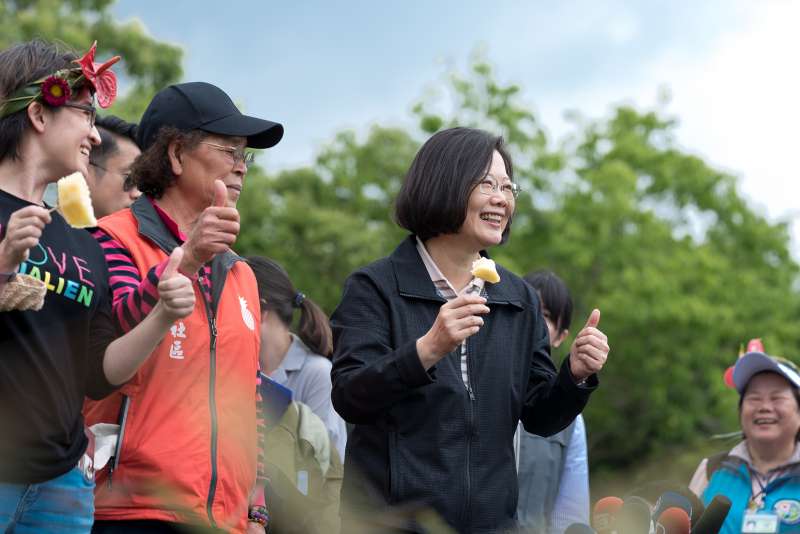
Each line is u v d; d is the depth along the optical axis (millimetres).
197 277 4699
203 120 4887
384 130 34281
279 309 7238
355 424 5020
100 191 6266
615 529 5355
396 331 5043
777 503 7207
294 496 5641
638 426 30922
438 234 5246
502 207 5207
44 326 3990
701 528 5762
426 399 4891
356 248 30016
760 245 37031
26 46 4211
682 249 34094
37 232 3660
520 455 6652
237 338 4766
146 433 4418
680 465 7965
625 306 31172
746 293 33562
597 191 33688
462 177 5133
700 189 36750
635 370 31141
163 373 4504
